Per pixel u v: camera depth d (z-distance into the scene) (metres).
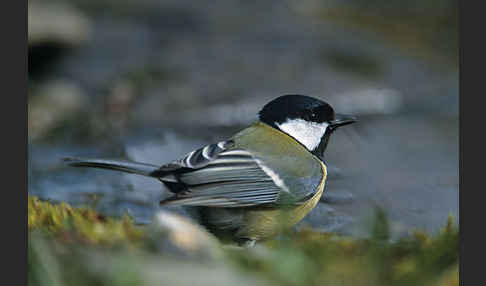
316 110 8.27
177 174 6.88
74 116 14.48
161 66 16.80
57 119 14.37
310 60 17.45
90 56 17.22
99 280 4.82
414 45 19.97
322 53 17.92
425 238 6.57
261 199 7.17
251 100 15.58
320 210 9.48
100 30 18.14
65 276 4.87
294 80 16.52
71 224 6.32
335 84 16.59
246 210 7.22
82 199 9.51
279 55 17.53
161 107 15.12
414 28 21.09
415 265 5.58
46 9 17.20
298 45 18.11
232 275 5.01
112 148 12.65
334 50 18.19
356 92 16.44
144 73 16.47
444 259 5.68
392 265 5.60
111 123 14.09
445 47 20.09
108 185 10.31
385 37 20.23
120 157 12.03
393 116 15.46
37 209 6.85
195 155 6.99
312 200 7.80
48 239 5.64
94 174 10.95
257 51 17.62
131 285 4.66
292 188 7.47
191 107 15.25
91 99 15.70
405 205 9.92
